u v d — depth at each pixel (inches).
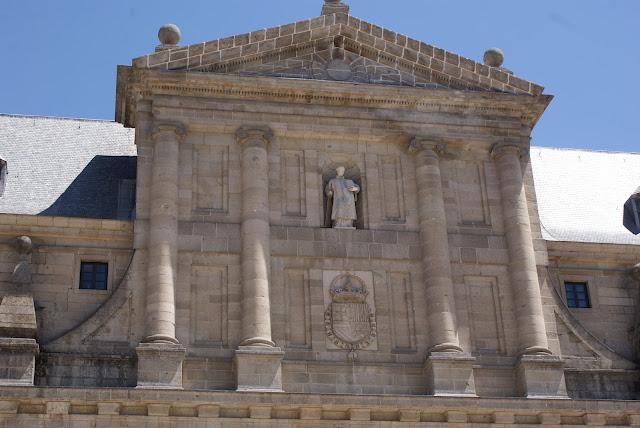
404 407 1365.7
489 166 1589.6
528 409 1400.1
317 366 1408.7
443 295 1464.1
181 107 1520.7
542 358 1448.1
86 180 1620.3
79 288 1441.9
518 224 1536.7
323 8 1640.0
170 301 1395.2
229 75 1530.5
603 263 1621.6
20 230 1453.0
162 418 1314.0
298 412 1348.4
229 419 1328.7
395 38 1606.8
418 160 1553.9
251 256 1437.0
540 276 1535.4
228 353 1395.2
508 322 1492.4
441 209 1521.9
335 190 1524.4
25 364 1332.4
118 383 1365.7
